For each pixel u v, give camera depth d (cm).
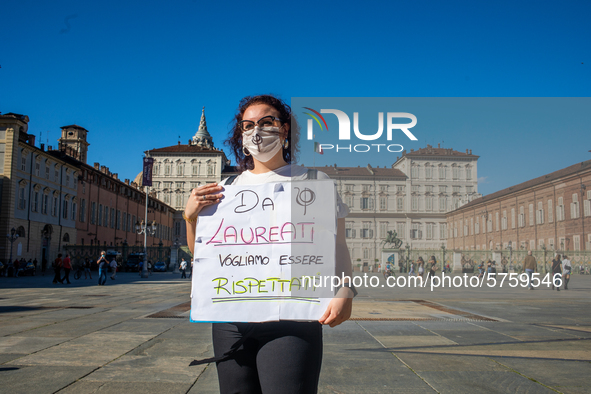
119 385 386
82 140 7325
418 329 680
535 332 652
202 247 208
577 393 365
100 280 2205
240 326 193
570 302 1105
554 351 522
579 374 423
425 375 420
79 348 539
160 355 502
